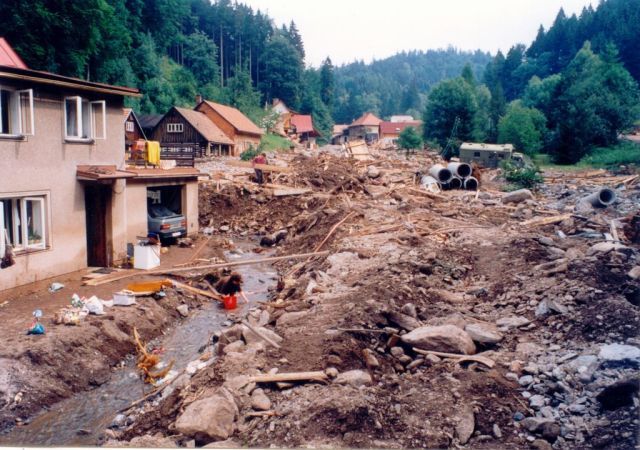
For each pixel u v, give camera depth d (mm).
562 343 9078
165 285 15117
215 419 7199
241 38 114875
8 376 9312
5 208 13836
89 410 9266
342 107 160375
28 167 14086
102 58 53906
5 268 13500
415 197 28094
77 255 16141
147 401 9391
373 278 13109
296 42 134500
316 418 6965
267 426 7145
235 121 61562
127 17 68562
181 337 12766
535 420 6914
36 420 8852
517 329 9914
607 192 23266
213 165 39781
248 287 17297
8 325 11305
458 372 8180
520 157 49562
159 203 23328
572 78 66688
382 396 7555
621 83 60094
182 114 51688
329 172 33281
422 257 14828
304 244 21562
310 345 9203
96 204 17469
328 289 13203
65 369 10102
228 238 25531
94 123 16734
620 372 7688
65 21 39938
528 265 13422
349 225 21328
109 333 11539
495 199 27578
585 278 11086
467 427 6867
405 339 9359
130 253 18500
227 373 8578
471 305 11672
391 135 105375
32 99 13578
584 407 7125
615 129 56750
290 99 107938
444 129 65500
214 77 94875
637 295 10203
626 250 13133
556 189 31969
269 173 32781
